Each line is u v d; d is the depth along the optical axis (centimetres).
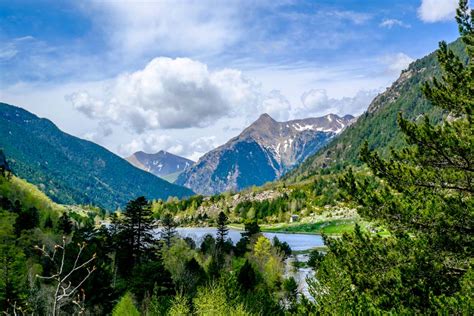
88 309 4203
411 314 1393
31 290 3725
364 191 1739
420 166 1694
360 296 1588
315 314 1738
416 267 1564
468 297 1305
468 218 1539
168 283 5047
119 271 6044
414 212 1606
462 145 1539
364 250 1720
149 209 6275
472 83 1680
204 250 10350
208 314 3384
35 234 7000
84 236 6469
